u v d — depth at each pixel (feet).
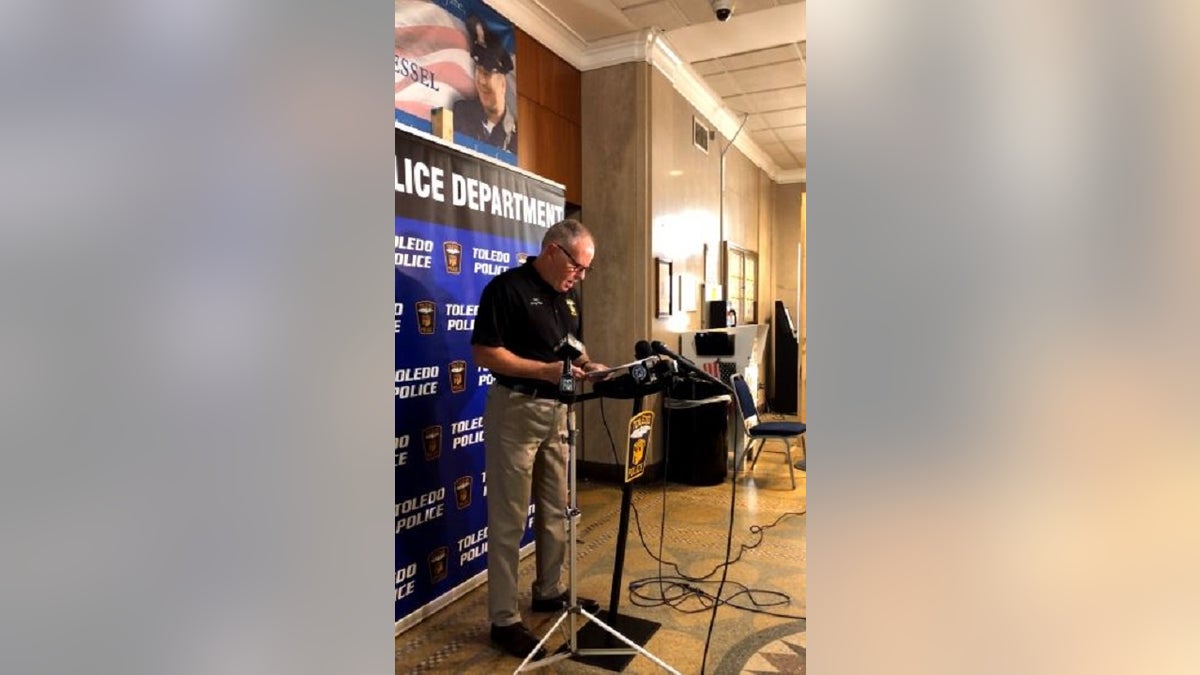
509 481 6.94
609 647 6.81
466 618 7.68
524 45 12.44
